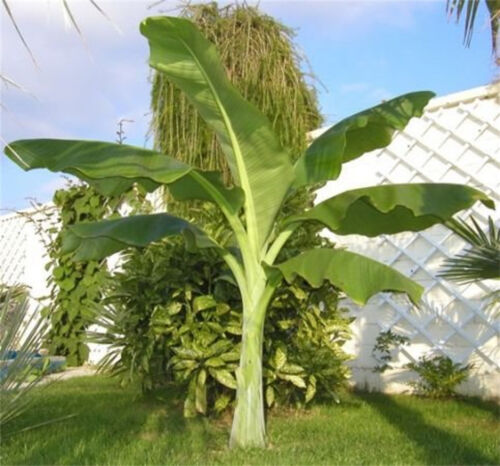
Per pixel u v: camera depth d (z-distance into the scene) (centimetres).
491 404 530
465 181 581
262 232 407
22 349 429
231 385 443
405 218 394
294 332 534
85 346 834
